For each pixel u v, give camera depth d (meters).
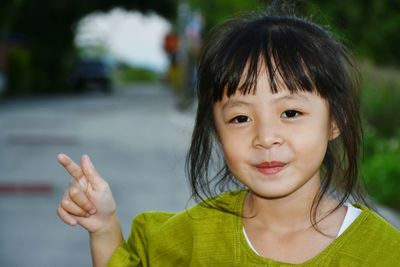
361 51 15.54
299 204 1.87
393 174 7.60
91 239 2.01
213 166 2.17
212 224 1.95
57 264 5.70
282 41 1.83
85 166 1.95
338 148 1.97
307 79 1.80
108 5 45.53
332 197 1.96
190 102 23.25
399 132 9.71
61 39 39.72
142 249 2.05
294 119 1.80
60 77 39.94
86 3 40.50
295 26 1.90
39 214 7.49
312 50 1.83
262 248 1.88
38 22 39.31
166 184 9.31
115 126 18.00
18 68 34.38
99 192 1.95
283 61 1.80
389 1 16.48
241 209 1.94
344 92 1.87
